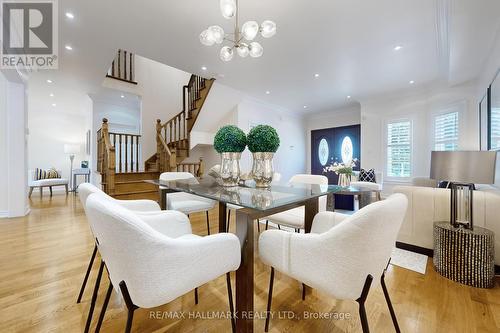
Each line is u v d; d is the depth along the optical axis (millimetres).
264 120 6215
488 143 3289
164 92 6164
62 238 2664
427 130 4898
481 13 2344
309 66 3842
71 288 1644
